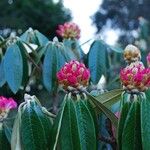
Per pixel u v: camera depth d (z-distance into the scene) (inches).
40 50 37.7
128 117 24.7
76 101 25.2
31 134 25.6
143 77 25.1
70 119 24.6
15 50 35.5
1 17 198.4
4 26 188.1
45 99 50.1
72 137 24.5
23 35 42.3
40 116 26.0
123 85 25.7
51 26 202.5
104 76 40.3
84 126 24.9
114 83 40.3
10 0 207.3
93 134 24.8
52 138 25.1
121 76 25.7
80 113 25.0
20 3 206.5
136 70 25.5
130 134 24.6
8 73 35.0
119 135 25.0
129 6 195.9
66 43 43.0
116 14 212.2
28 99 26.3
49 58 36.4
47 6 205.6
